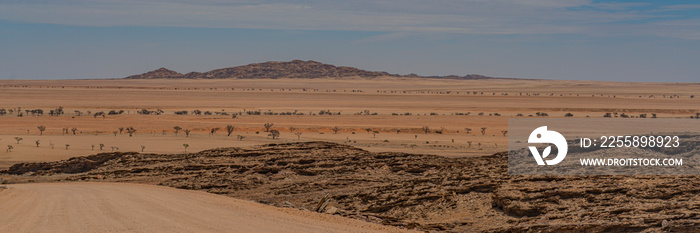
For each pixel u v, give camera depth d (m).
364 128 175.75
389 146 123.88
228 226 23.80
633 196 31.48
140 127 175.38
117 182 63.50
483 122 197.62
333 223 27.69
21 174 77.00
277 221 26.41
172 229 22.58
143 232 21.78
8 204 32.88
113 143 130.12
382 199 42.12
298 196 51.81
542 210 32.34
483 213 34.97
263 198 52.38
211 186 58.34
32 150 115.06
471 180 41.62
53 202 33.62
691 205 28.53
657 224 27.34
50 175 74.12
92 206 31.03
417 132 168.50
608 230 28.00
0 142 127.06
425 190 41.38
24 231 22.05
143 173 67.38
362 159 64.25
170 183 60.97
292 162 64.81
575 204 32.16
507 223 32.44
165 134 155.75
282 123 191.38
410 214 38.16
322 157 66.50
